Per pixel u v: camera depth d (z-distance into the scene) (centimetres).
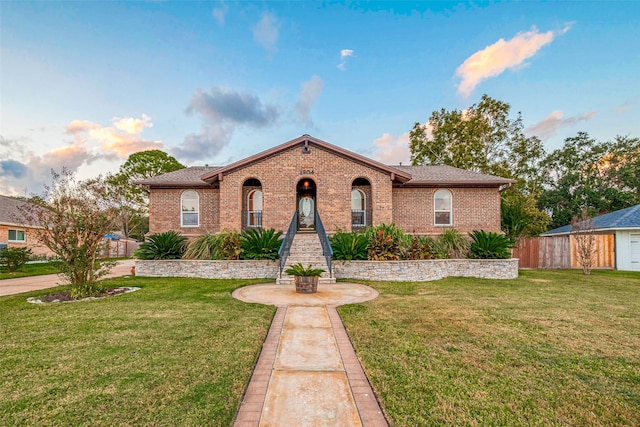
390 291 938
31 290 1009
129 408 308
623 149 3212
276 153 1534
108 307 720
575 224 1578
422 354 452
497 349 472
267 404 325
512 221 1931
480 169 2816
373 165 1520
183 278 1188
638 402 332
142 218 4306
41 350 457
